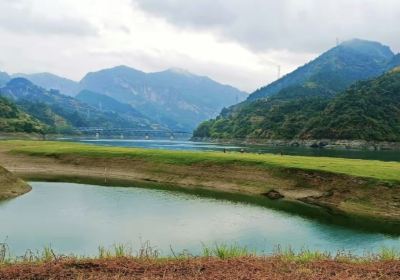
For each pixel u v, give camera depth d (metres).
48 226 29.34
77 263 15.00
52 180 54.66
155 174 57.72
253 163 53.16
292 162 53.00
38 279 13.46
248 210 37.25
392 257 18.16
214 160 56.72
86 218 32.22
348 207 38.69
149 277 13.59
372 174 42.72
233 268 14.89
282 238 27.72
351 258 18.23
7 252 22.69
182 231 28.91
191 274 14.07
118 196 43.06
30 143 85.00
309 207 39.22
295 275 14.10
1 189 42.06
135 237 26.97
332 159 60.16
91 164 64.31
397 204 36.66
